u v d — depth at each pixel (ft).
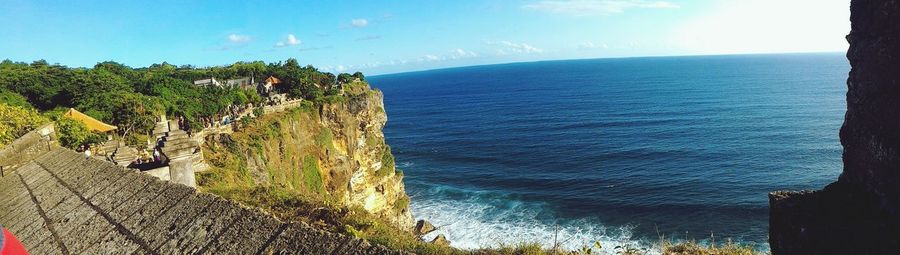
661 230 147.64
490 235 154.40
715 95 475.31
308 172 163.32
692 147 247.29
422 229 160.35
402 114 505.66
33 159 47.39
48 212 28.04
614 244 139.44
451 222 170.30
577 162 236.22
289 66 304.91
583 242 138.10
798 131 271.08
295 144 160.04
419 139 342.44
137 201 24.14
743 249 37.04
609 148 258.98
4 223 29.12
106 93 157.79
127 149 58.65
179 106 160.76
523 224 161.89
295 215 45.47
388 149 220.02
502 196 195.42
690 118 338.54
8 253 10.33
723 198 169.48
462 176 231.91
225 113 178.70
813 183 182.09
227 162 106.93
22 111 95.35
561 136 306.35
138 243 20.07
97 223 23.61
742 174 196.85
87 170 33.78
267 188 59.26
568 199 182.80
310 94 201.67
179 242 18.99
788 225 19.26
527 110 456.04
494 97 620.08
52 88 179.42
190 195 22.24
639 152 245.04
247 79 289.33
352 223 43.70
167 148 41.45
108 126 122.62
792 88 507.30
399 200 198.39
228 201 20.43
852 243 16.88
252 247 17.07
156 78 210.59
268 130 143.84
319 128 178.70
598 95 548.72
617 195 181.57
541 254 36.88
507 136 323.98
